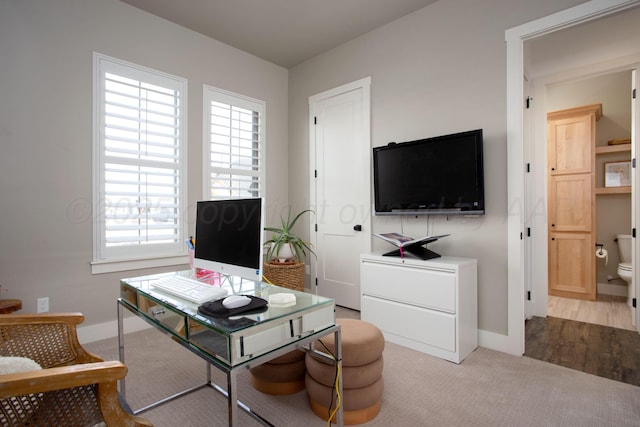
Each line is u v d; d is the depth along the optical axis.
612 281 3.95
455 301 2.16
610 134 3.93
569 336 2.67
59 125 2.40
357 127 3.30
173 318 1.23
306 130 3.84
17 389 0.75
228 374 0.93
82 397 0.90
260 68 3.75
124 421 0.92
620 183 3.83
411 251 2.51
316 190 3.72
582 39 2.72
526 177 3.15
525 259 3.08
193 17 2.93
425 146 2.61
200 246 1.77
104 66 2.60
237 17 2.93
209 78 3.27
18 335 1.19
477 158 2.34
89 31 2.53
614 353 2.33
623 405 1.68
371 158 3.17
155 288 1.52
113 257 2.64
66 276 2.43
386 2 2.71
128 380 1.95
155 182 2.85
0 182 2.19
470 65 2.51
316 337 1.23
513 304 2.31
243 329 0.98
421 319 2.32
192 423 1.56
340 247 3.47
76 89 2.47
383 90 3.08
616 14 2.00
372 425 1.53
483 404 1.69
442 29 2.67
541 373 2.03
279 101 3.96
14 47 2.23
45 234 2.35
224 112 3.40
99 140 2.57
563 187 3.85
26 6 2.27
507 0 2.34
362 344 1.56
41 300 2.33
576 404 1.69
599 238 4.01
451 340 2.17
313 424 1.54
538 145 3.22
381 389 1.62
